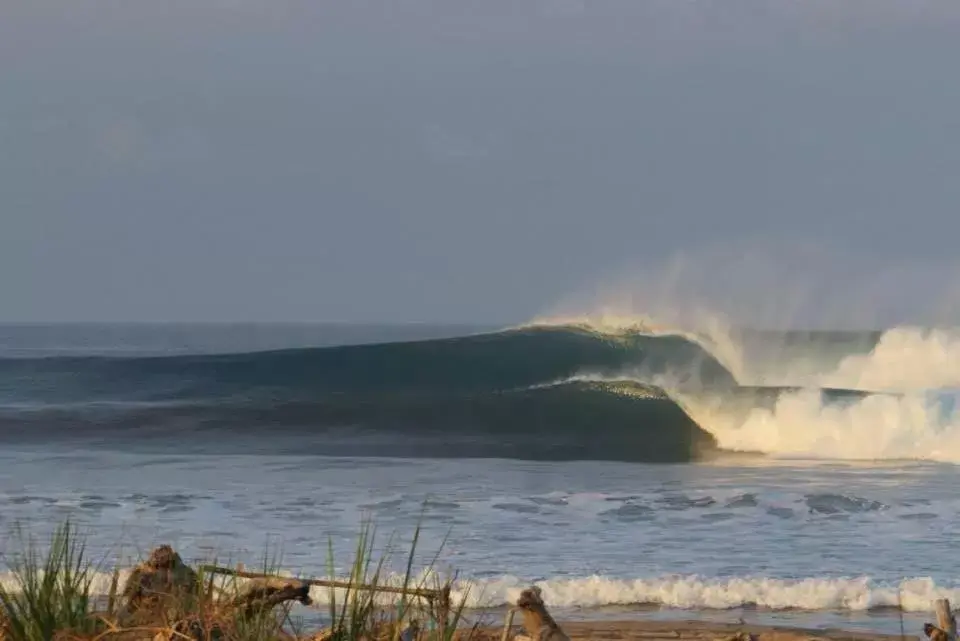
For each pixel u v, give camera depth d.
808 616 39.97
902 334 127.38
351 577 20.56
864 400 94.44
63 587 20.80
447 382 116.56
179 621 19.11
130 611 20.88
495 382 117.38
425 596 20.34
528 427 105.88
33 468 82.56
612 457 92.81
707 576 46.28
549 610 40.34
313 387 118.75
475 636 21.95
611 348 118.00
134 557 43.97
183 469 82.25
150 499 65.50
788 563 49.22
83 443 99.62
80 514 59.84
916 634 36.88
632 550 51.56
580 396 106.25
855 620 39.44
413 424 108.44
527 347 117.94
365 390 116.56
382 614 20.23
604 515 60.69
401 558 48.38
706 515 60.94
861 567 48.50
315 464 86.31
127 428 106.31
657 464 87.75
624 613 40.09
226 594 20.28
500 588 41.69
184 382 120.19
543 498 66.25
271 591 20.19
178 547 50.00
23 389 120.38
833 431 94.25
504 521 58.75
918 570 47.88
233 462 87.25
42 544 47.50
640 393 105.75
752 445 96.75
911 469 83.38
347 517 59.41
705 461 89.69
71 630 19.22
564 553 50.59
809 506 63.44
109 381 122.62
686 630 36.88
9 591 21.38
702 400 99.62
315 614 35.50
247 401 111.12
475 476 78.81
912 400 92.56
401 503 64.38
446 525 57.34
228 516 59.56
